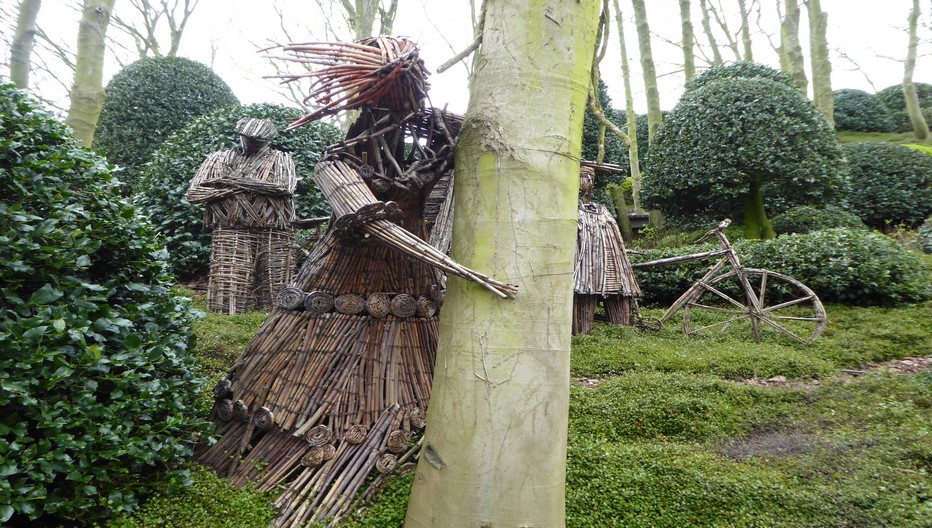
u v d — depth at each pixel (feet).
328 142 31.37
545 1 7.05
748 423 12.40
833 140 31.55
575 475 9.32
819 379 16.14
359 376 9.11
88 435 7.12
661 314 25.18
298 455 8.70
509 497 6.61
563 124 7.07
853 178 37.17
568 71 7.11
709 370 16.56
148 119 33.45
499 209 6.92
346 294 9.32
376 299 9.27
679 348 18.86
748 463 10.36
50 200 7.89
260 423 9.00
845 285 23.39
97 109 20.42
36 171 7.93
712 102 32.17
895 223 37.09
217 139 27.81
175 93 34.37
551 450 6.81
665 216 37.73
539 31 7.03
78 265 7.80
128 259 8.93
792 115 31.04
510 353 6.72
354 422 8.88
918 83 64.23
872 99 59.82
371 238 7.98
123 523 7.45
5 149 7.68
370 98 8.21
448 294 7.43
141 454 7.76
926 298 23.41
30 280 7.55
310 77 7.75
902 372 16.56
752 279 25.46
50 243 7.67
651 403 12.83
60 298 7.56
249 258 22.04
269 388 9.25
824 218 31.81
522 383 6.70
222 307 21.53
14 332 6.72
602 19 11.25
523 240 6.84
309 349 9.13
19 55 20.67
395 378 9.23
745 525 8.12
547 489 6.75
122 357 7.68
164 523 7.70
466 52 8.05
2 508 6.17
